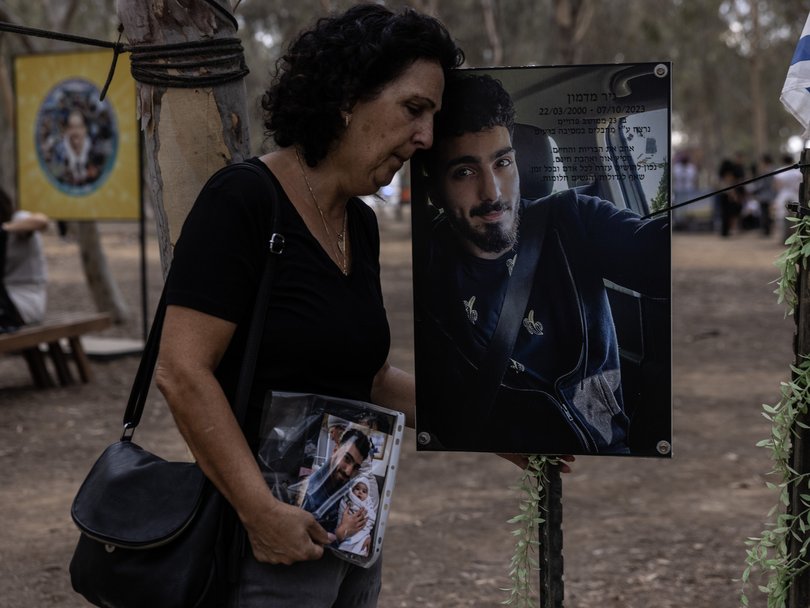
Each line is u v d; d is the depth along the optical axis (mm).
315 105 1870
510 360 2123
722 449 6121
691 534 4586
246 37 31000
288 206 1885
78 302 13773
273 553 1822
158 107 2289
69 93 8453
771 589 2188
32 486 5281
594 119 2053
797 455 2129
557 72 2055
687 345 10172
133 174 8391
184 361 1790
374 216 2127
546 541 2260
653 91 2035
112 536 1850
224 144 2303
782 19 34969
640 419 2098
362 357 1953
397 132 1889
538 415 2125
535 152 2074
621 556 4320
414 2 13938
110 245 25109
